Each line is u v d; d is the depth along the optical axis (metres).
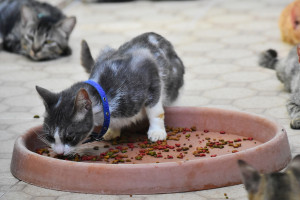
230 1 12.13
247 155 4.17
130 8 11.75
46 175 4.23
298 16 8.30
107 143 5.16
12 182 4.39
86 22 10.56
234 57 7.96
